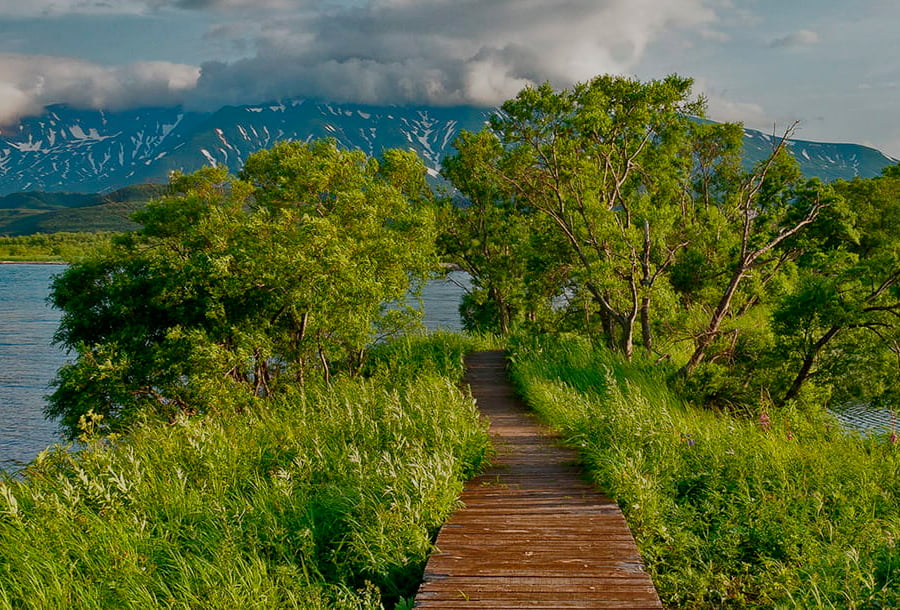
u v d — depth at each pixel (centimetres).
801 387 1359
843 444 966
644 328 1858
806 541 639
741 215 1920
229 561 521
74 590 500
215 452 791
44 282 10419
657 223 1834
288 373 2008
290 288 1688
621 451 777
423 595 496
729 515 702
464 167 3122
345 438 889
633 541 599
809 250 1642
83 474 629
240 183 2364
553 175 1973
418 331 2116
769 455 835
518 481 796
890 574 560
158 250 2220
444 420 908
